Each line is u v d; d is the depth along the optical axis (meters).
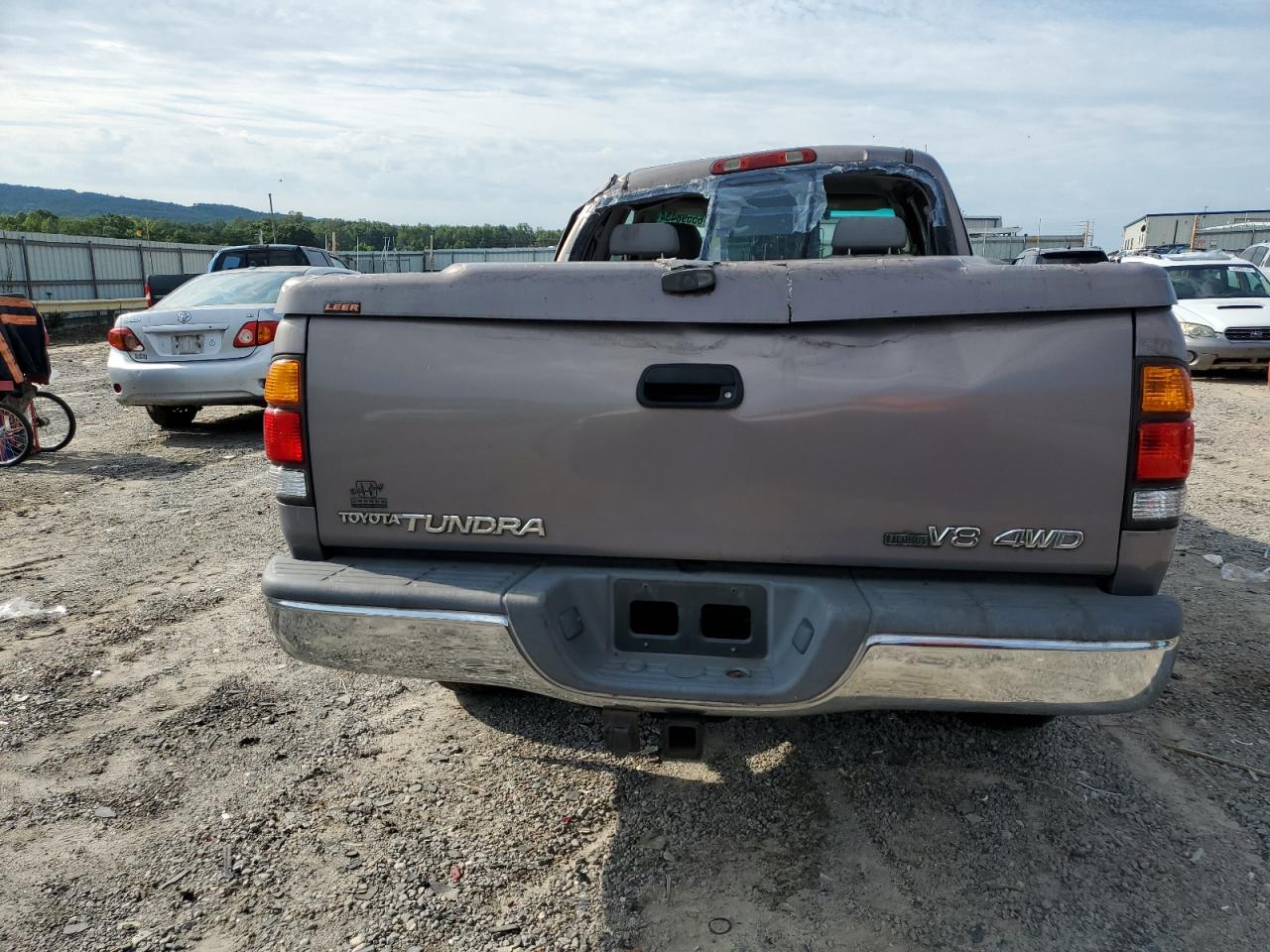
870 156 3.89
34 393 8.21
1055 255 2.76
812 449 2.21
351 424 2.41
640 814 2.85
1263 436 8.87
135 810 2.89
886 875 2.55
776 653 2.31
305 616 2.38
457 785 3.02
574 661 2.31
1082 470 2.14
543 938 2.32
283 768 3.13
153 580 5.03
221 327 8.68
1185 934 2.30
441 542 2.43
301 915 2.42
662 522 2.30
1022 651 2.11
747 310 2.20
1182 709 3.48
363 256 44.84
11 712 3.53
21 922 2.40
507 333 2.32
